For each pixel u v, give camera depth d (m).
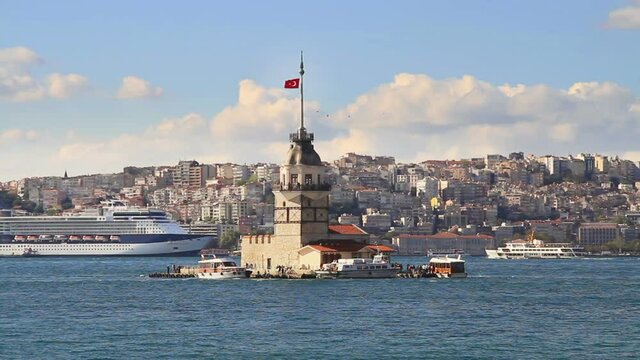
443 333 196.25
